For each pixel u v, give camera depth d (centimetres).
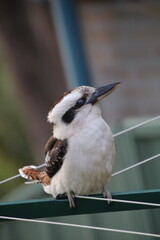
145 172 1074
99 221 1093
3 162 1677
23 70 1519
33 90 1525
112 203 688
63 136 708
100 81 1448
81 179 699
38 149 1596
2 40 1511
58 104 715
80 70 1408
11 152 1702
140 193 691
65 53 1429
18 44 1504
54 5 1416
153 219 1071
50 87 1514
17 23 1494
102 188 714
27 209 677
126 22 1495
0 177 1656
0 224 1110
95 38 1467
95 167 696
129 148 1073
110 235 1088
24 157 1697
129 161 1073
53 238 1098
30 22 1493
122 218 1082
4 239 1109
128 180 1074
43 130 1559
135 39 1495
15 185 1645
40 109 1538
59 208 684
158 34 1505
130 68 1483
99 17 1477
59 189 714
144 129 1070
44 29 1494
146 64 1496
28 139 1647
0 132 1708
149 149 1073
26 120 1606
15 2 1484
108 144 700
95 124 702
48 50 1501
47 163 721
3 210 674
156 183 1070
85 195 712
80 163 695
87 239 1095
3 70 1664
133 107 1475
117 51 1477
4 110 1702
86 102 714
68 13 1404
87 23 1464
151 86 1493
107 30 1478
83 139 698
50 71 1506
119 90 1475
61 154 705
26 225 1108
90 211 689
